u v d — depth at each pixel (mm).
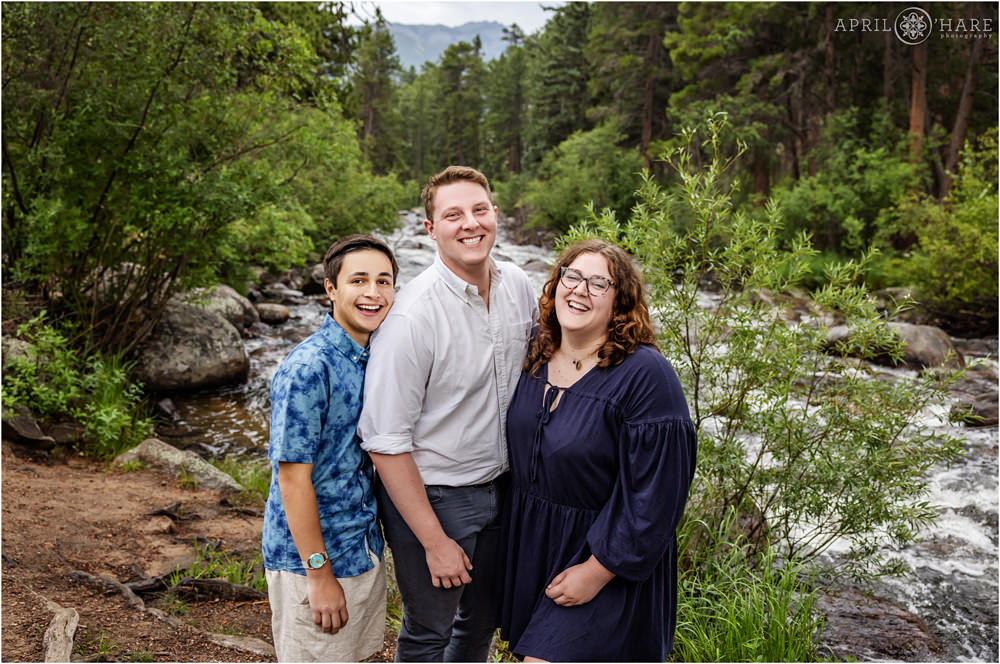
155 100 7918
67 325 8250
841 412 4219
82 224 7699
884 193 18312
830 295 4242
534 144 43156
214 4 7957
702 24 22938
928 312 13727
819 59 21906
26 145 7984
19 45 7602
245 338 11562
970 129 23156
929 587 4867
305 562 2279
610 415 2373
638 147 29047
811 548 5051
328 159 9062
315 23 16016
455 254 2486
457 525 2539
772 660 3594
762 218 16516
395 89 68688
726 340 4273
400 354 2373
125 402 7484
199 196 7863
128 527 4742
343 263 2373
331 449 2367
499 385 2578
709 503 4488
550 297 2586
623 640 2418
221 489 5816
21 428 6262
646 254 4273
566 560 2467
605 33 28969
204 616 3768
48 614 3287
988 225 13234
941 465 6691
